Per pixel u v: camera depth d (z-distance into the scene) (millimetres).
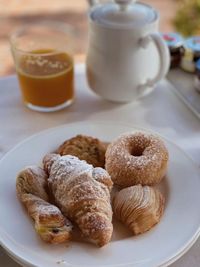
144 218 322
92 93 548
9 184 369
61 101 506
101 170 350
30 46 561
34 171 360
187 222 328
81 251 302
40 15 1473
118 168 367
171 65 590
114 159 374
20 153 409
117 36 456
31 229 321
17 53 487
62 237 304
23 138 464
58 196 335
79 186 325
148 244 309
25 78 486
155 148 382
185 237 313
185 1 1142
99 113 506
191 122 490
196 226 322
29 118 498
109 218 316
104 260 295
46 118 498
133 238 317
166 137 460
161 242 311
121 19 461
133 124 477
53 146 425
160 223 329
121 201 337
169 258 294
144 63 481
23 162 400
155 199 342
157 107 517
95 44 478
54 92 493
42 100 499
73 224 325
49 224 307
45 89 487
